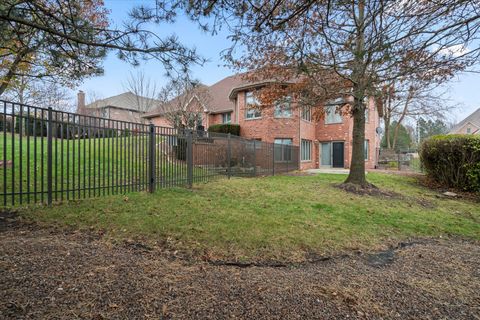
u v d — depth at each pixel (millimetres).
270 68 8398
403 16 3352
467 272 3242
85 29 3734
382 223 5086
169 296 2375
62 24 3711
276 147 13398
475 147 8719
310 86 8141
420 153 11289
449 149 9336
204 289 2535
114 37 3822
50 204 4801
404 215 5730
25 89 12727
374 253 3805
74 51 4199
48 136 4711
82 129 5195
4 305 2045
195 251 3430
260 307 2291
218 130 16719
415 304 2496
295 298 2471
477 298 2639
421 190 9031
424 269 3307
